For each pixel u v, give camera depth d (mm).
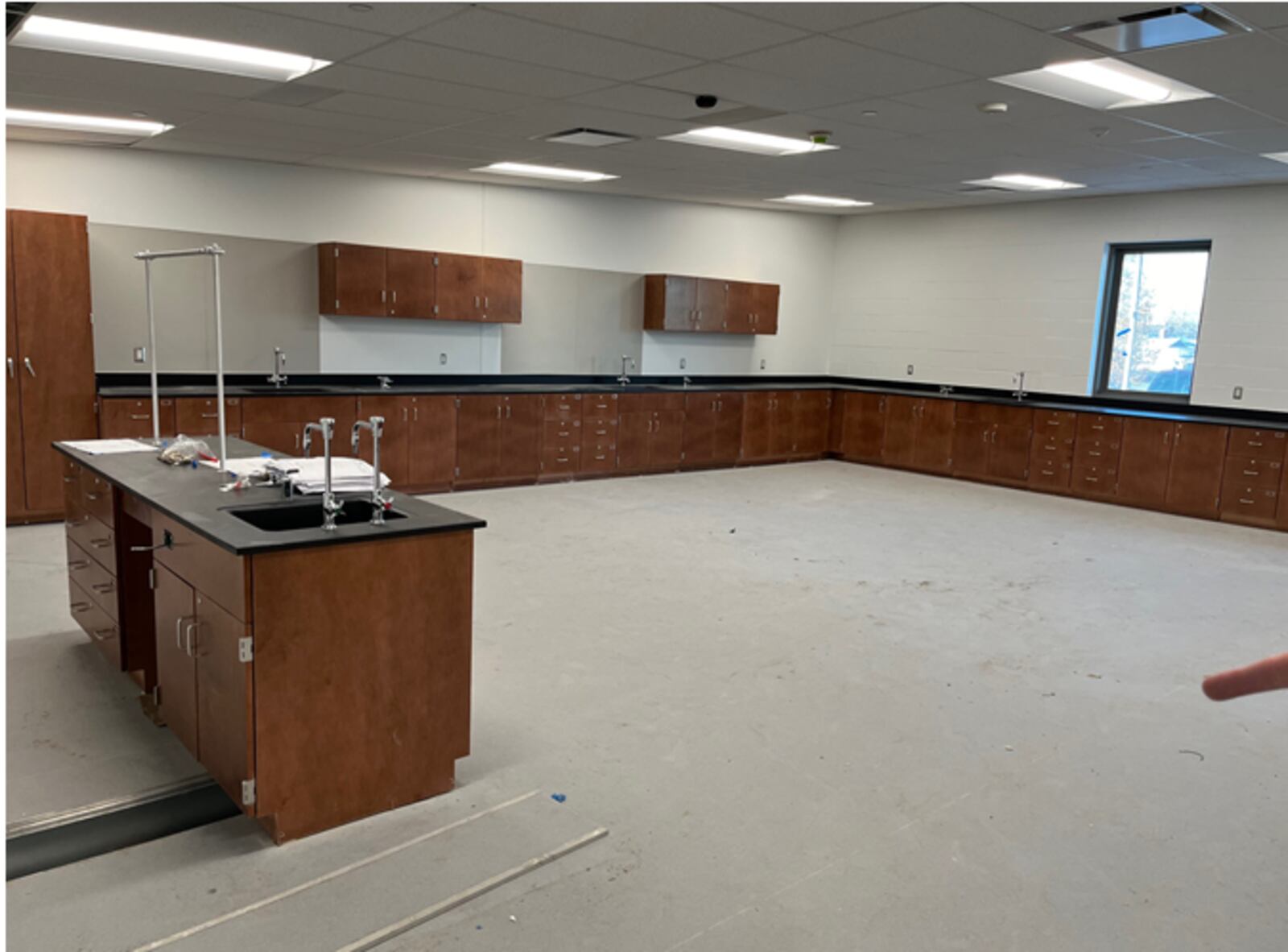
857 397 9930
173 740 3146
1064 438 8297
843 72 4148
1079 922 2330
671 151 6320
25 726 3209
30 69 4305
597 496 7625
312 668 2541
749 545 6125
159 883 2369
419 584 2695
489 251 8203
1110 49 3717
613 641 4219
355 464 3383
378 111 5133
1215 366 7797
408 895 2340
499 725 3324
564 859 2533
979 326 9367
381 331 7676
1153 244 8125
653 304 9133
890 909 2357
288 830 2564
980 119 5074
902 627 4590
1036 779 3080
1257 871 2584
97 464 3557
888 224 10070
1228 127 5129
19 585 4773
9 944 2129
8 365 5816
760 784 2971
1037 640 4465
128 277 6562
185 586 2762
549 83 4434
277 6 3342
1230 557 6285
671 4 3271
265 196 7031
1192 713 3666
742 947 2195
